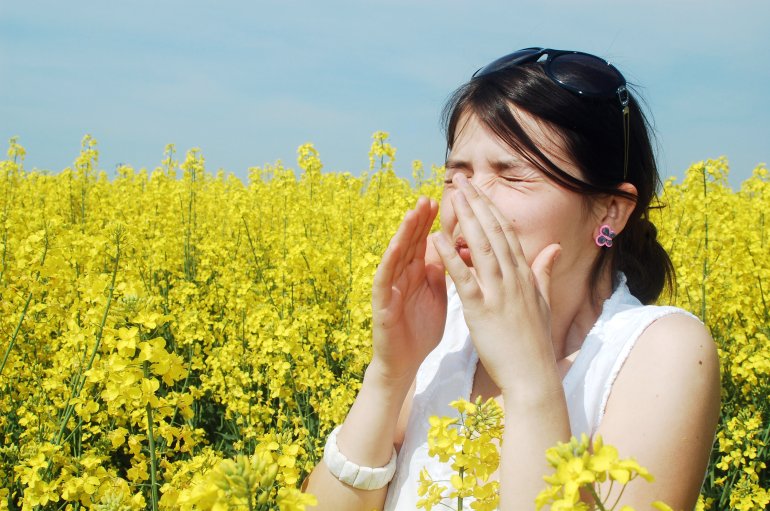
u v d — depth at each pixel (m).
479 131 1.69
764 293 6.38
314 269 6.91
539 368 1.36
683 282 6.04
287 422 4.97
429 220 1.73
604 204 1.72
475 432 1.49
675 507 1.35
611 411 1.48
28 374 5.22
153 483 2.00
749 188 9.98
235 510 1.09
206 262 8.48
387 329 1.73
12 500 3.63
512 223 1.63
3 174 12.78
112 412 2.19
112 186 16.28
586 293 1.75
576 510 0.95
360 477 1.77
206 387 5.43
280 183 11.02
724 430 4.83
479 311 1.39
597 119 1.64
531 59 1.71
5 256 5.63
